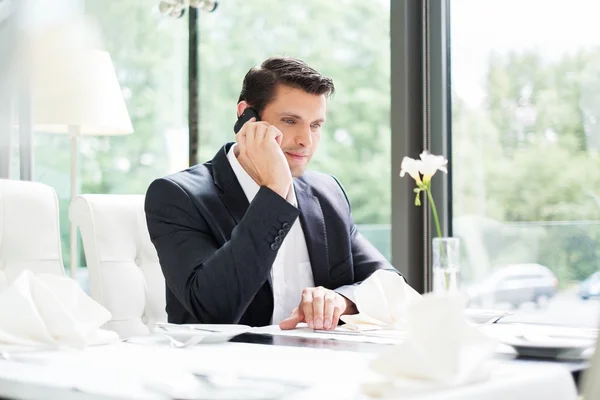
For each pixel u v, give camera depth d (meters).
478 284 2.68
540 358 0.80
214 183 1.62
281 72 1.63
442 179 2.72
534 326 1.24
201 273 1.38
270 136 1.41
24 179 2.96
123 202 1.82
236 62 3.29
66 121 2.58
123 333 1.72
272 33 3.17
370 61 2.88
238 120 1.69
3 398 0.70
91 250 1.73
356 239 1.83
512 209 2.62
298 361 0.79
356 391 0.58
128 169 3.38
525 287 2.60
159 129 3.43
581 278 2.50
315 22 3.04
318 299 1.25
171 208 1.54
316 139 1.67
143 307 1.78
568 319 2.51
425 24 2.74
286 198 1.42
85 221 1.75
